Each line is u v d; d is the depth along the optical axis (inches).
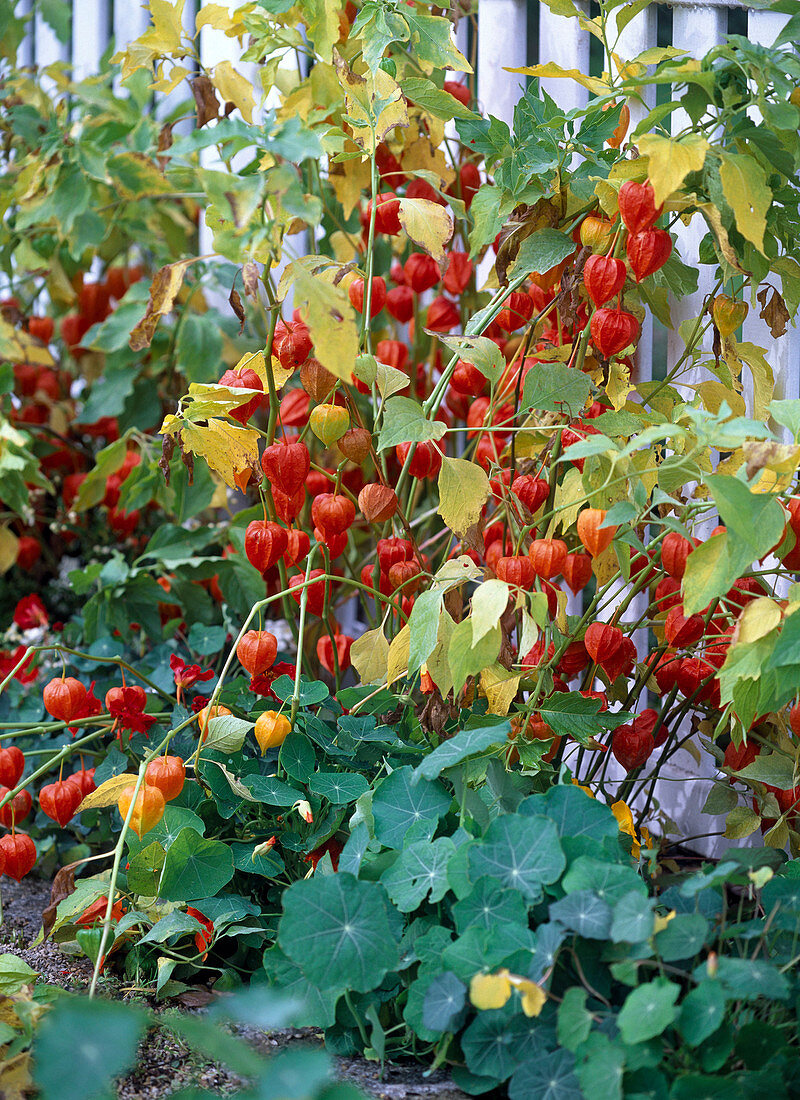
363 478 96.6
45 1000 60.3
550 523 74.4
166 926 62.9
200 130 59.3
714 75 63.4
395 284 99.4
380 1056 55.4
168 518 129.8
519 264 73.2
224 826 72.8
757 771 68.6
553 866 53.4
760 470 55.9
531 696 68.7
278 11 77.8
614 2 69.6
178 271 75.7
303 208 59.7
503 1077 50.8
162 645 100.7
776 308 73.0
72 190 111.1
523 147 73.4
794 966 55.6
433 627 64.4
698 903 56.6
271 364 73.4
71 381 141.0
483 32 97.4
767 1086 47.5
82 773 77.1
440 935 55.0
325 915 54.0
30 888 90.3
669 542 65.3
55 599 126.9
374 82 74.0
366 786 67.4
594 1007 52.4
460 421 106.7
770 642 57.8
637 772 82.4
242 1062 43.0
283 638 112.3
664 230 67.2
